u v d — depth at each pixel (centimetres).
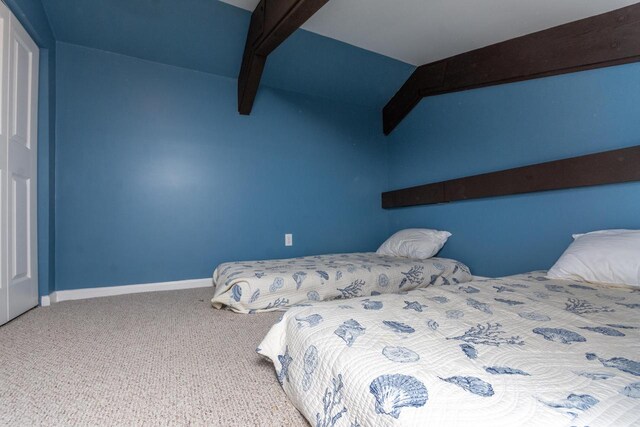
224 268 235
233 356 129
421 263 241
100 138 237
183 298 223
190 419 88
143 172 250
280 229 304
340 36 248
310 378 83
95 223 234
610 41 173
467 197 257
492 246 241
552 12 187
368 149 353
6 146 167
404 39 249
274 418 89
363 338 81
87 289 230
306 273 204
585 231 186
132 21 224
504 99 233
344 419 67
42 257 205
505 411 50
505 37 224
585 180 182
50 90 214
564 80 197
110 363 121
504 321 94
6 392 101
